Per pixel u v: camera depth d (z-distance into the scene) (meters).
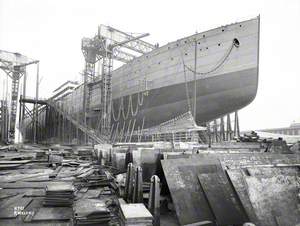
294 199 4.12
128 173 5.90
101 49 38.16
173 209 4.96
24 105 48.16
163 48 26.45
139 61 29.73
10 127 48.84
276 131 53.69
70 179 8.47
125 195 5.77
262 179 4.38
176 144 13.91
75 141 41.22
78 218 4.02
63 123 46.03
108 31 36.94
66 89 61.84
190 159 5.09
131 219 3.39
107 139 30.11
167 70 25.84
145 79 28.47
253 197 4.12
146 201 5.37
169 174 4.73
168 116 26.67
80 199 5.88
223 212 4.06
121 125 33.06
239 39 20.89
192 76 23.45
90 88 40.69
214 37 22.33
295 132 50.25
